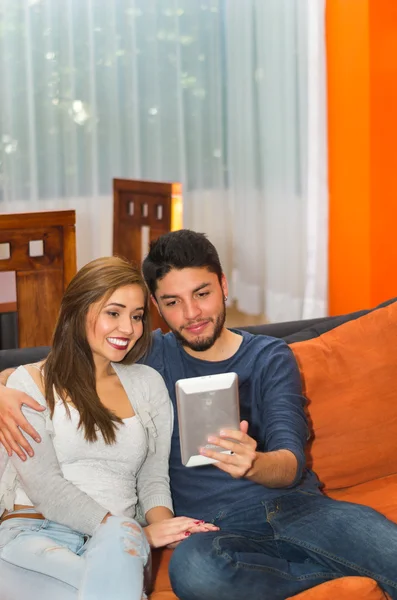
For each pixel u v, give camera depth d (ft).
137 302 6.00
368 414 7.01
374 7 13.87
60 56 15.60
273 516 5.89
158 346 6.50
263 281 17.39
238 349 6.40
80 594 5.00
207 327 6.17
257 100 16.80
